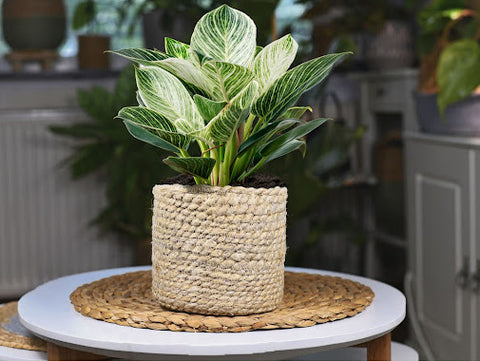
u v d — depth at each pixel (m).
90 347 0.91
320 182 2.75
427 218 2.17
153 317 0.96
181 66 0.96
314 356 1.18
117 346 0.89
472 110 1.96
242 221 0.98
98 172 3.22
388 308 1.04
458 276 1.96
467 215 1.92
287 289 1.14
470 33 2.20
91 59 3.29
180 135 0.99
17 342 1.12
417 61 3.09
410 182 2.29
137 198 2.96
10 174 3.16
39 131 3.17
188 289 0.99
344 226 3.00
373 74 3.02
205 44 1.00
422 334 2.23
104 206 3.25
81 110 3.21
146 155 2.90
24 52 3.21
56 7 3.22
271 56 0.99
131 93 2.91
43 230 3.22
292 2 3.40
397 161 3.04
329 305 1.02
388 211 3.14
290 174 2.72
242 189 0.98
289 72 0.95
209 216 0.98
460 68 1.95
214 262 0.98
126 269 1.34
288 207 2.76
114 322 0.98
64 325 0.96
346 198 3.39
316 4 3.14
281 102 1.00
